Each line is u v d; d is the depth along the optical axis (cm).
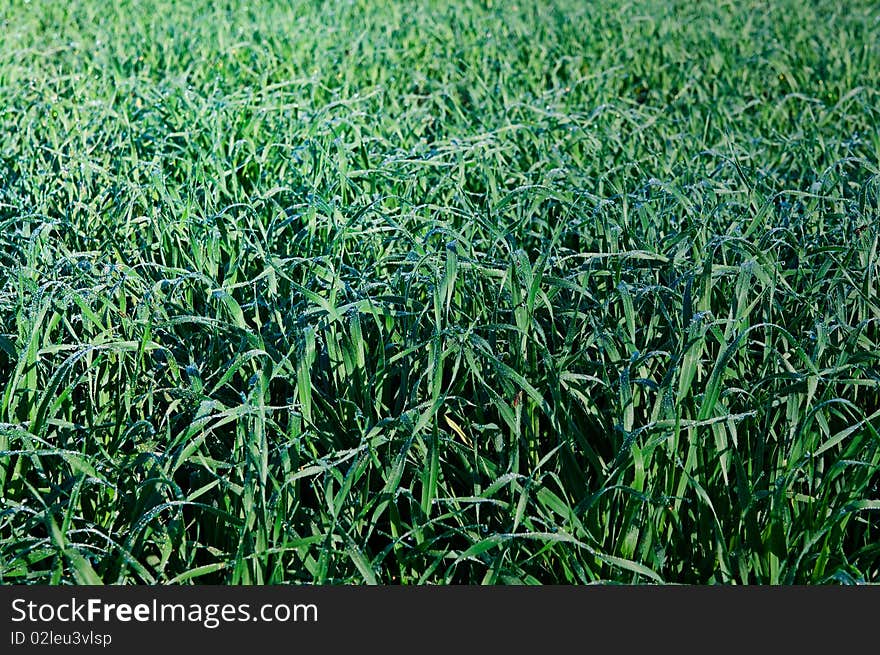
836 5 798
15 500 223
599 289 284
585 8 762
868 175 402
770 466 222
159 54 625
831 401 205
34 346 231
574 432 218
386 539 234
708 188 345
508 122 455
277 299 286
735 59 621
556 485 236
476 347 237
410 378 248
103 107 462
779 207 356
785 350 256
